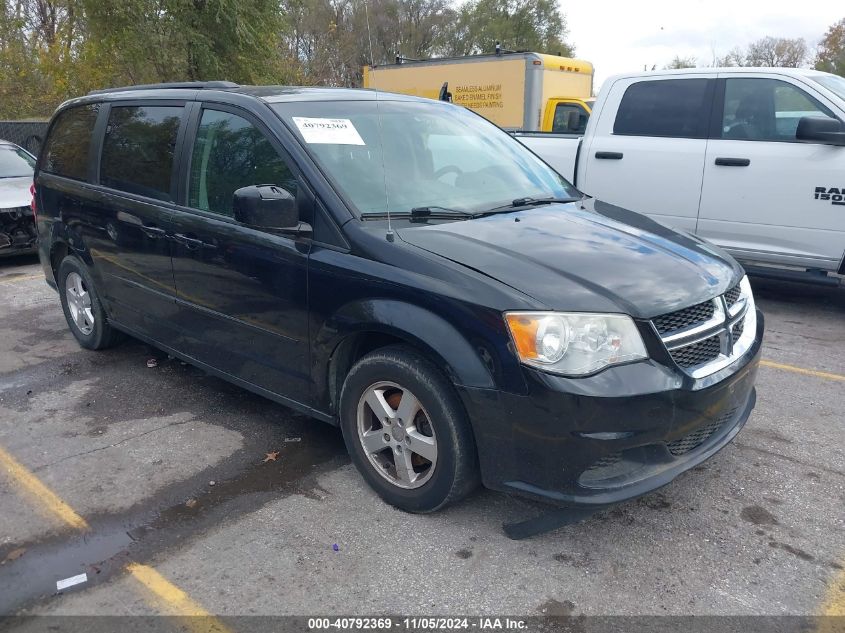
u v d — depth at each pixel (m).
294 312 3.48
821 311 6.63
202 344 4.20
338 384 3.50
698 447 3.08
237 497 3.45
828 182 5.86
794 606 2.68
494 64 14.69
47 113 23.23
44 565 2.95
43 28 23.66
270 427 4.21
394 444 3.23
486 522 3.21
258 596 2.75
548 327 2.72
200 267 3.99
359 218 3.32
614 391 2.69
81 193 5.01
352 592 2.77
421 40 30.39
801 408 4.42
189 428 4.20
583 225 3.63
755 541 3.07
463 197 3.80
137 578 2.86
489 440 2.87
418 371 3.02
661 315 2.85
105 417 4.37
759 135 6.23
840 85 6.29
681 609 2.67
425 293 2.95
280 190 3.31
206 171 4.02
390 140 3.92
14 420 4.34
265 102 3.80
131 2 15.20
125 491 3.51
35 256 9.68
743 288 3.46
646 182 6.76
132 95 4.79
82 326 5.53
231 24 16.09
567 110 14.16
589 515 2.94
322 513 3.30
